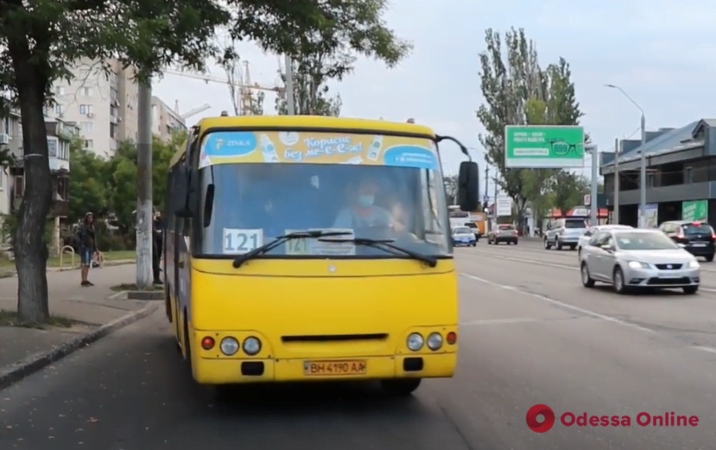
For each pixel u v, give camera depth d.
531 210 83.81
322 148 7.57
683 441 6.91
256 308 6.96
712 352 11.41
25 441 6.98
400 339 7.16
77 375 10.00
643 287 20.80
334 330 7.04
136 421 7.64
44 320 13.17
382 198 7.51
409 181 7.63
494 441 6.88
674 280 19.92
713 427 7.35
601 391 8.83
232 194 7.30
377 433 7.12
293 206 7.33
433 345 7.24
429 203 7.62
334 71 15.35
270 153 7.49
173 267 10.80
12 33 10.71
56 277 24.38
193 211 7.19
